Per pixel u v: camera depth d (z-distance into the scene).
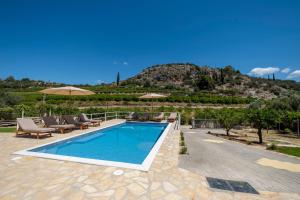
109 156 6.34
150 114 16.80
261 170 4.54
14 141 6.79
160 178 3.70
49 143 6.47
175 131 10.74
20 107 12.35
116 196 2.96
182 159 5.20
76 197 2.90
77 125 10.45
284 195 3.27
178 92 53.69
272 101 17.19
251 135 11.01
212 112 15.14
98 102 31.86
